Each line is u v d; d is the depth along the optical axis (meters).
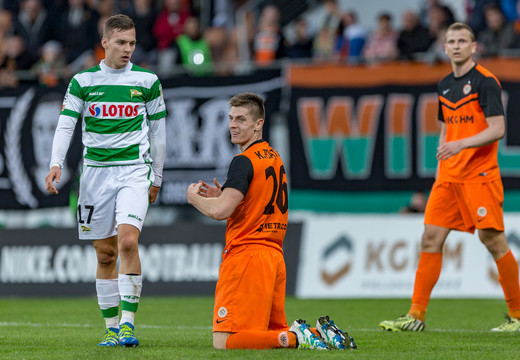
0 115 46.00
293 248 43.31
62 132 21.34
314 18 61.72
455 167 26.64
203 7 57.59
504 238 26.77
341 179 42.94
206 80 44.22
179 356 17.86
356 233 42.66
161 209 44.44
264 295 19.03
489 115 25.84
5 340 22.92
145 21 53.69
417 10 59.03
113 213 21.55
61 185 45.12
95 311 35.25
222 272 19.30
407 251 41.84
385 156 42.50
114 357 18.00
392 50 51.38
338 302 39.28
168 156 44.34
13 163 45.81
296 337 19.05
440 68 42.16
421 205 42.19
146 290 43.88
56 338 23.56
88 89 21.39
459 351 19.84
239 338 18.95
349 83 42.91
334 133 42.97
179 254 44.09
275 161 19.73
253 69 43.91
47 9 57.78
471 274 41.28
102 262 21.88
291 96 43.41
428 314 33.12
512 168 41.41
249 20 56.34
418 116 42.22
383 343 21.80
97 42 55.41
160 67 48.28
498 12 49.06
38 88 45.97
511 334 24.77
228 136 43.81
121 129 21.42
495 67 41.69
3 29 58.34
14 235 45.72
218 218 18.81
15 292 44.81
